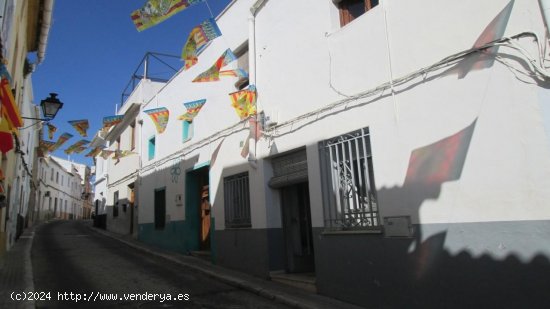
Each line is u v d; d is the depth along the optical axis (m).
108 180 22.77
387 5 6.18
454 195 5.00
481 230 4.70
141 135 17.02
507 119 4.56
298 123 7.64
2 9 5.52
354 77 6.60
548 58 4.24
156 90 17.42
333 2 7.32
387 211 5.80
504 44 4.62
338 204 6.65
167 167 14.00
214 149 10.76
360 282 6.12
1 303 6.16
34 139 22.33
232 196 9.73
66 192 47.44
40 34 10.81
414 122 5.58
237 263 9.23
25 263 10.06
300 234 8.47
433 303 5.11
